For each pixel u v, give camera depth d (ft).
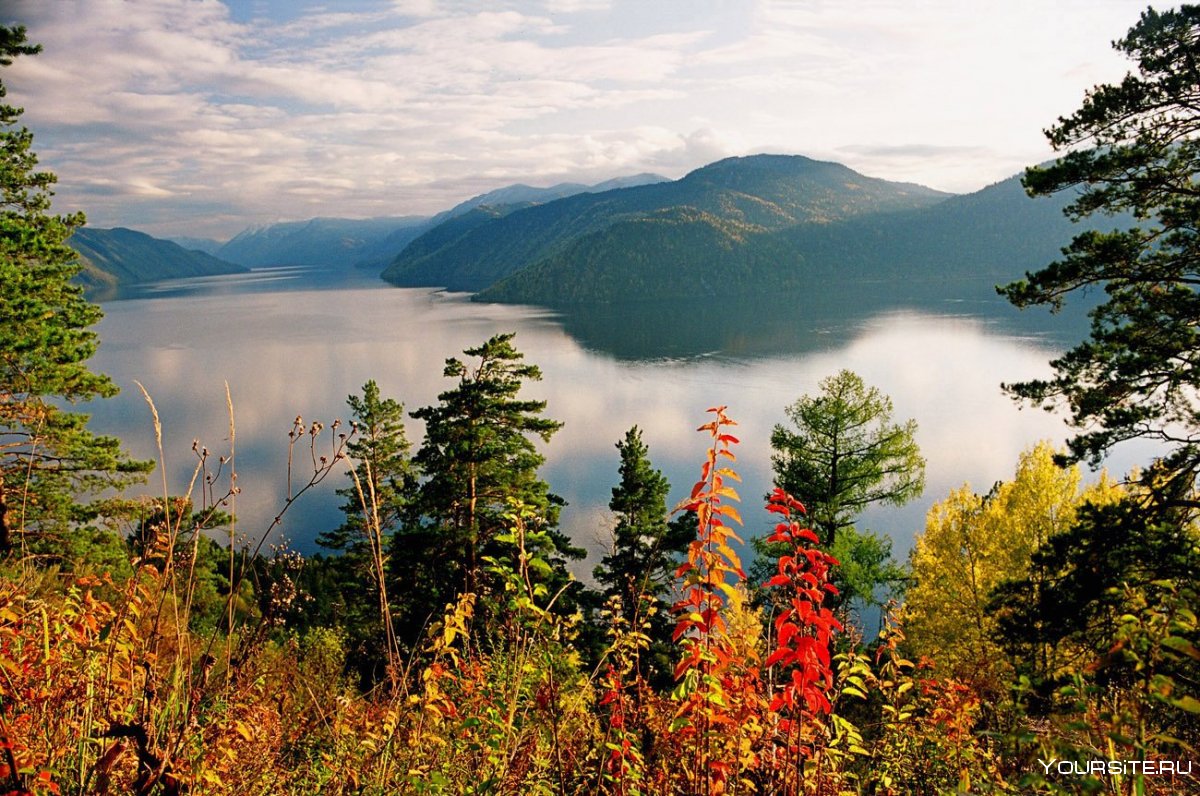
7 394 36.55
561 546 58.39
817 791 9.08
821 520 70.85
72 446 45.70
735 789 9.19
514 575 11.07
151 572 7.72
